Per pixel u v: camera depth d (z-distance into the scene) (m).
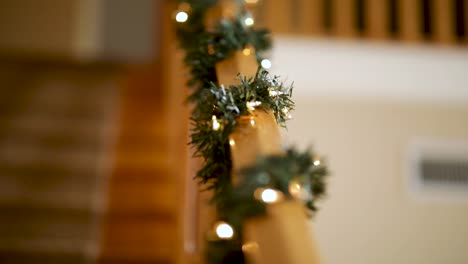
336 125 3.18
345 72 3.14
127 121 3.54
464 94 3.21
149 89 4.32
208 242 0.98
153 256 2.35
